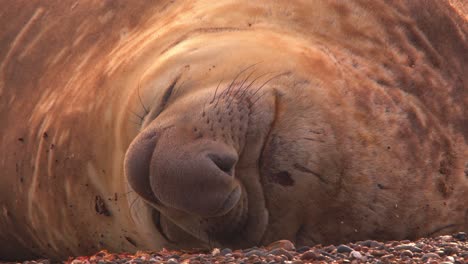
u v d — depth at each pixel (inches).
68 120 1063.6
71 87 1117.7
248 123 869.8
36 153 1122.0
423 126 955.3
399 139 934.4
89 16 1185.4
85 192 1045.2
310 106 897.5
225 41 951.0
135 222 986.7
